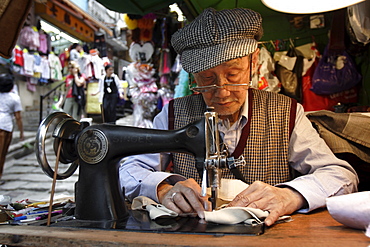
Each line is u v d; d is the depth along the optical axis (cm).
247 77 139
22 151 698
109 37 1377
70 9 1030
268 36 348
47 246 87
